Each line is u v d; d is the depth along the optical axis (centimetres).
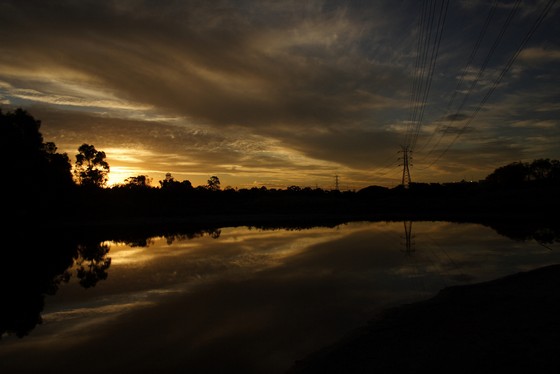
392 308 1244
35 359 959
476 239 3194
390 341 923
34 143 4862
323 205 9525
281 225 5509
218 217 7175
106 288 1702
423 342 895
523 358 756
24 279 1930
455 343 869
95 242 3622
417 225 4991
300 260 2330
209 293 1557
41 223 5681
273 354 935
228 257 2498
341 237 3672
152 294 1573
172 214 7538
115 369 891
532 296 1227
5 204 4378
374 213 7619
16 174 4362
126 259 2514
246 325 1155
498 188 9388
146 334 1108
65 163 6200
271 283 1711
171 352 974
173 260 2425
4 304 1452
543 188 8044
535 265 2023
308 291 1546
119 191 8344
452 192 9681
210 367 880
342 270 1978
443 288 1541
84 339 1085
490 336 892
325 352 903
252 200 10938
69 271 2138
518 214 6044
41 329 1176
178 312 1310
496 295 1282
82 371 887
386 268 2011
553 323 945
